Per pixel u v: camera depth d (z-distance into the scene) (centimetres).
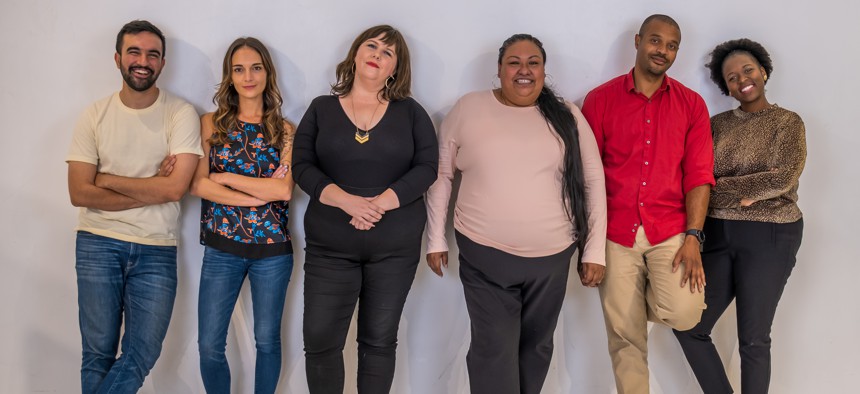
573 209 267
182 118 270
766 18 309
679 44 296
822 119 314
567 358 311
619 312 279
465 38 300
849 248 316
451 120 279
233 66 271
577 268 291
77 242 266
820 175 315
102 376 263
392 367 265
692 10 307
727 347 314
